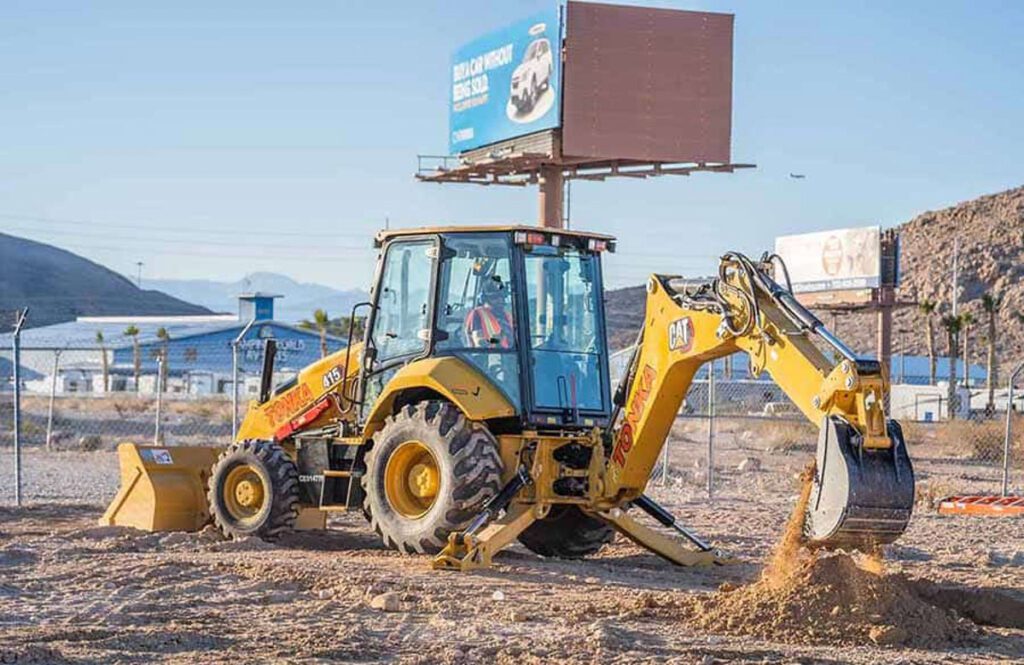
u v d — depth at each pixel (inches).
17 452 806.5
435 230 564.7
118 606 425.7
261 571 493.0
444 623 401.4
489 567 522.0
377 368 585.9
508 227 550.9
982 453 1441.9
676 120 1882.4
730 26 1897.1
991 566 575.5
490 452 532.7
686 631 397.1
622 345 4082.2
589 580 506.6
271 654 356.5
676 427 1822.1
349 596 447.5
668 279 522.0
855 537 407.8
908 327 5216.5
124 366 3129.9
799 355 442.0
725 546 646.5
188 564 512.4
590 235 569.0
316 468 617.0
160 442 1071.6
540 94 1889.8
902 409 2219.5
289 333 3102.9
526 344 545.0
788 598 401.4
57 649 358.0
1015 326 5049.2
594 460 549.6
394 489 552.1
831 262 2800.2
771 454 1398.9
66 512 769.6
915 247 6092.5
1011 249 5738.2
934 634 392.8
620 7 1867.6
